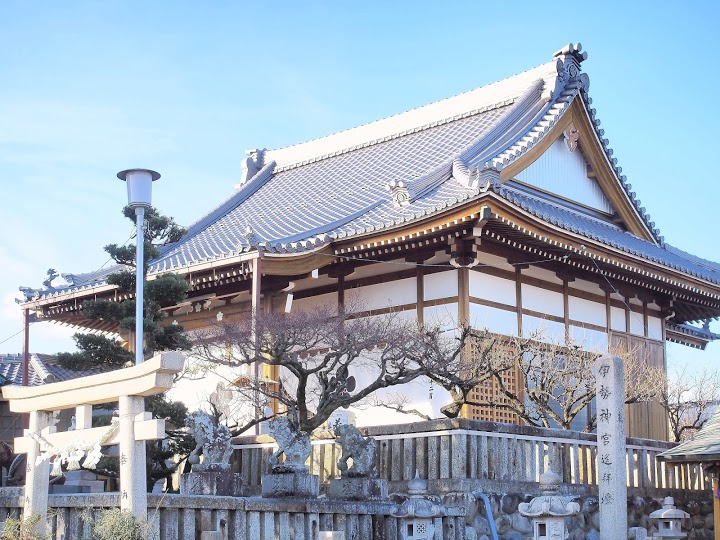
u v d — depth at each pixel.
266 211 35.53
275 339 20.52
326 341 20.86
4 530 12.87
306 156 41.16
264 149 42.75
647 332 34.00
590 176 33.25
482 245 26.88
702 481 23.42
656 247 35.06
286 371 28.64
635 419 32.44
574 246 27.11
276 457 16.53
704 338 41.72
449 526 16.64
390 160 35.97
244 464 20.98
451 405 22.59
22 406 13.89
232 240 30.72
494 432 18.62
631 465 21.48
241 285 28.78
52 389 13.21
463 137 34.34
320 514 15.29
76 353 21.50
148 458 21.41
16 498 14.52
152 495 12.94
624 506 17.22
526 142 30.06
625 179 33.66
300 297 30.61
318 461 19.38
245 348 22.16
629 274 30.59
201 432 16.03
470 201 23.98
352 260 28.50
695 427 32.12
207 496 13.71
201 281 27.64
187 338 25.19
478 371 23.69
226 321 27.89
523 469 19.19
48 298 30.22
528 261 28.30
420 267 27.42
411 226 25.33
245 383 24.67
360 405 27.91
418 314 27.14
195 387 29.78
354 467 17.03
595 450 21.09
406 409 27.03
